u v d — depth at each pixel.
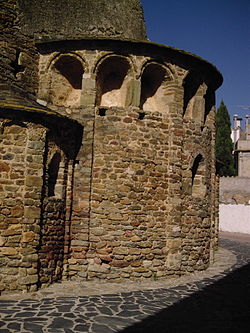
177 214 9.87
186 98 11.09
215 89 12.27
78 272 9.14
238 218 28.02
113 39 9.44
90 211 9.34
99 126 9.59
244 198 31.80
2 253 7.86
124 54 9.72
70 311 6.73
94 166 9.48
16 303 7.15
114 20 10.82
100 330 5.81
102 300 7.52
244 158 40.44
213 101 12.35
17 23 9.68
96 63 9.62
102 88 10.32
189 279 9.68
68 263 9.16
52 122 8.59
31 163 8.22
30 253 8.01
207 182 11.19
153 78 10.55
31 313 6.55
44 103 9.70
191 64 10.41
